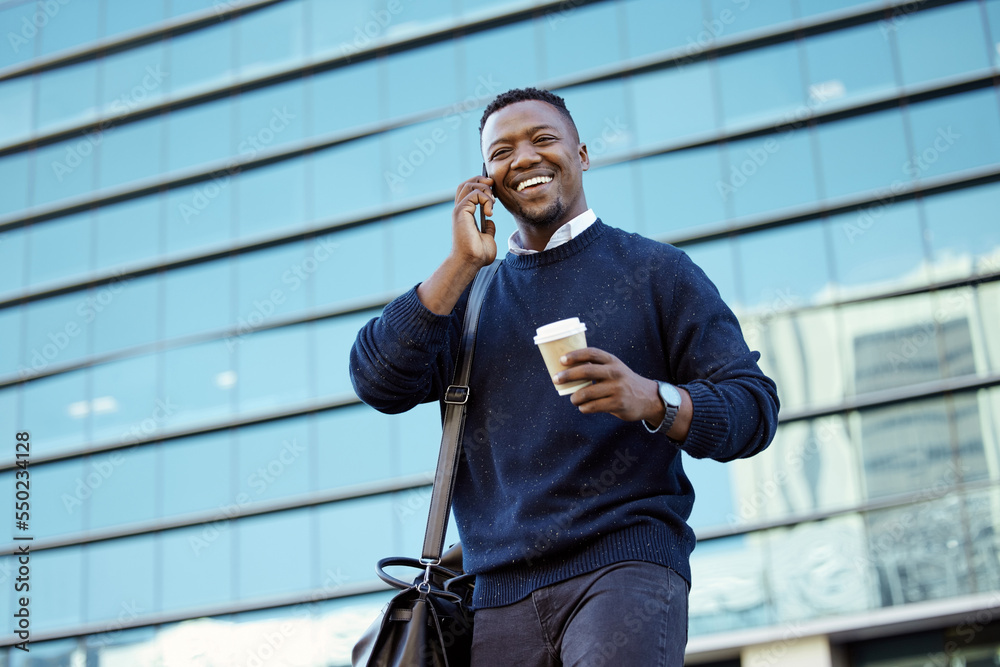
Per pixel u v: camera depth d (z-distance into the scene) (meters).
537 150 2.28
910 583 12.98
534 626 1.99
